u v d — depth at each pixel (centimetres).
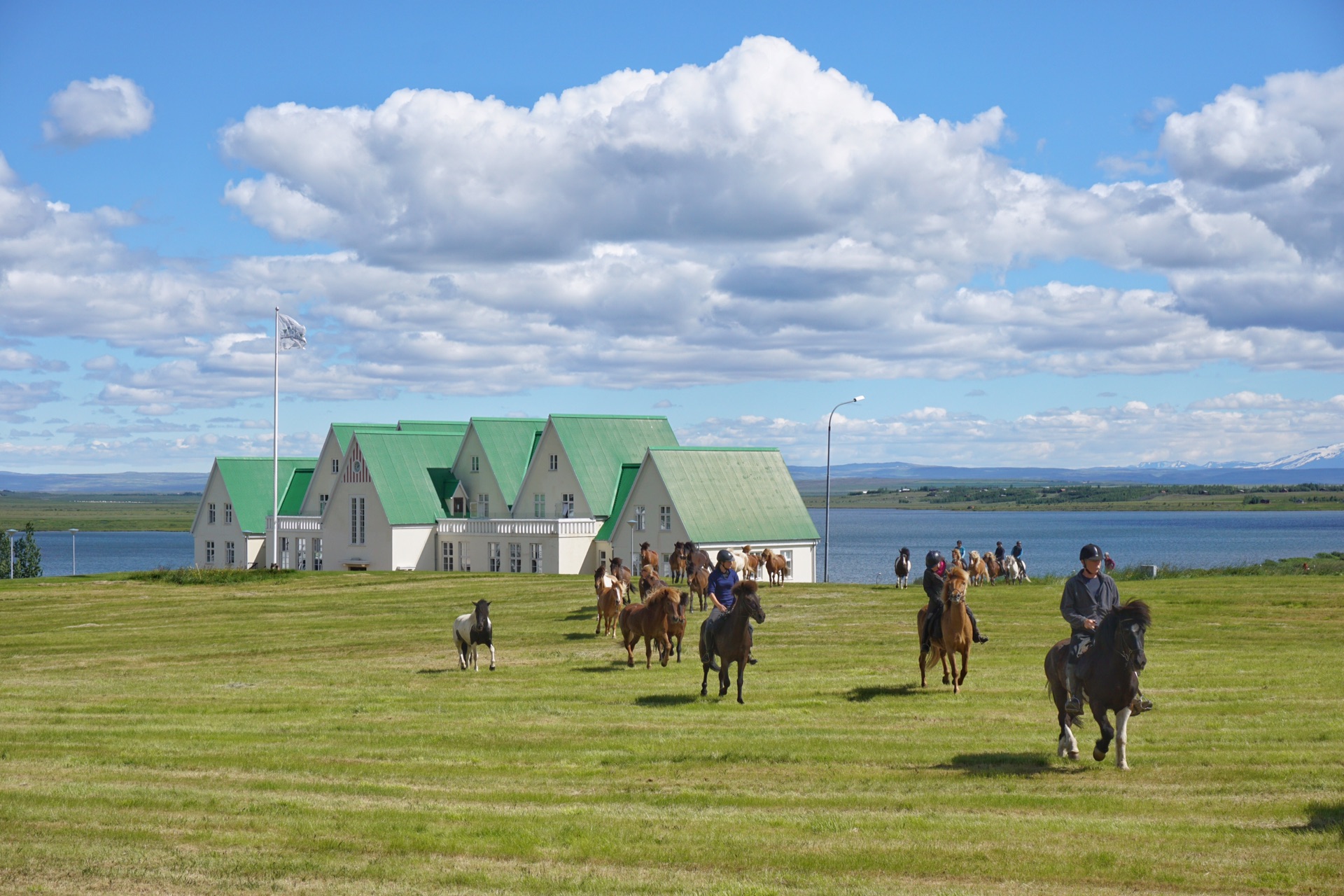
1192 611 3597
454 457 8312
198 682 2603
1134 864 1138
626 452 7781
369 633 3634
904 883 1106
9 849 1255
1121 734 1501
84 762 1725
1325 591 4078
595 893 1095
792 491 7500
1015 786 1438
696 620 3694
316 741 1844
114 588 5697
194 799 1462
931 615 2175
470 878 1142
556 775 1577
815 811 1356
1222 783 1430
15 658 3256
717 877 1138
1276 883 1079
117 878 1157
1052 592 4425
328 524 8169
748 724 1877
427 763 1664
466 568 7694
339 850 1252
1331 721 1788
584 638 3262
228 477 9019
